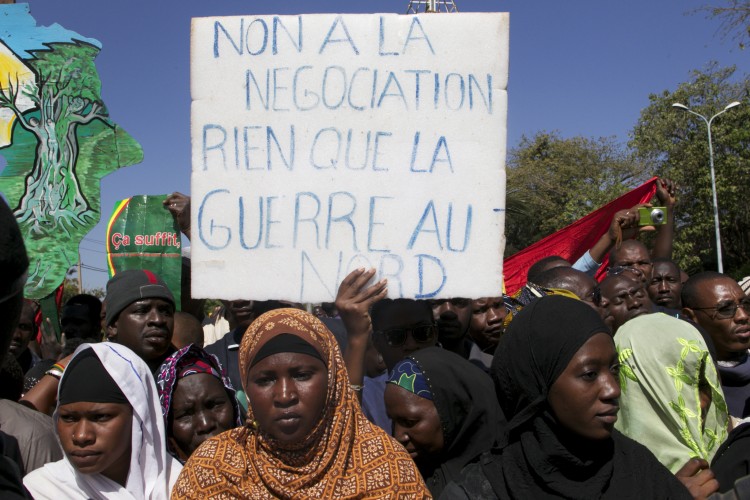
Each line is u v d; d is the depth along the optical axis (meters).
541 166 31.88
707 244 25.75
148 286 3.02
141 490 2.13
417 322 2.88
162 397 2.40
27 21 3.48
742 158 23.27
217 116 2.62
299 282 2.57
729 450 1.99
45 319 4.38
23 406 2.53
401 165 2.58
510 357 1.84
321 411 1.83
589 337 1.71
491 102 2.59
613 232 4.47
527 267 6.27
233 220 2.60
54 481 2.11
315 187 2.59
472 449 2.25
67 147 3.47
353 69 2.60
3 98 3.43
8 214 0.85
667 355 2.21
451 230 2.57
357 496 1.79
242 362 1.94
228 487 1.83
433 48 2.59
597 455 1.75
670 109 24.95
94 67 3.54
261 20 2.62
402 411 2.24
